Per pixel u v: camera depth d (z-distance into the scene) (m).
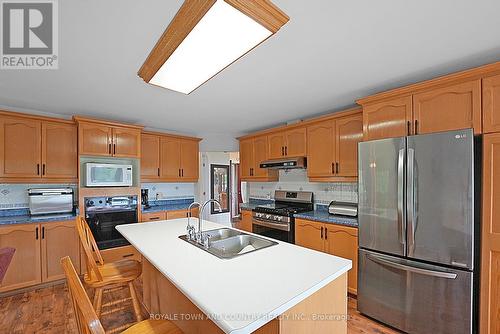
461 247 1.71
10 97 2.60
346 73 2.04
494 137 1.65
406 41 1.56
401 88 2.05
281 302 0.93
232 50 1.29
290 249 1.60
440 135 1.80
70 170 3.20
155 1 1.19
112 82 2.20
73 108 3.03
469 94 1.75
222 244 1.88
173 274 1.19
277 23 1.09
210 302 0.93
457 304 1.73
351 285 2.53
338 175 2.98
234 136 4.89
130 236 1.96
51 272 2.86
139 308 1.94
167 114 3.37
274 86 2.34
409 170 1.93
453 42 1.57
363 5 1.22
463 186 1.70
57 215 3.05
